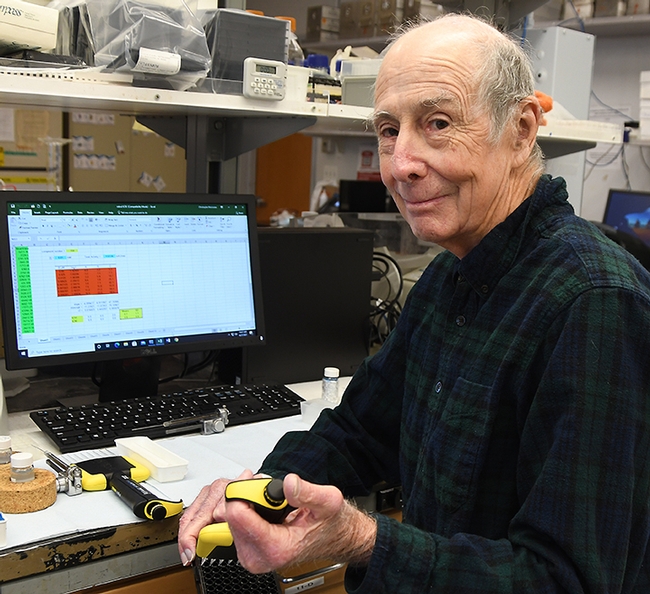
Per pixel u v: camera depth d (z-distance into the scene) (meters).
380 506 1.22
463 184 0.86
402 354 1.12
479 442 0.84
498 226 0.89
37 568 0.89
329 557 0.74
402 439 1.04
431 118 0.84
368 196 3.03
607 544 0.73
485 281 0.91
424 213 0.88
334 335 1.74
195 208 1.48
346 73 1.74
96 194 1.37
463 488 0.85
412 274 2.10
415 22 0.99
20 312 1.29
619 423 0.74
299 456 1.09
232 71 1.48
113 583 0.97
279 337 1.65
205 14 1.49
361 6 2.74
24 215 1.29
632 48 3.73
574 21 3.19
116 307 1.39
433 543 0.75
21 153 3.31
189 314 1.47
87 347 1.36
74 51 1.41
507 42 0.87
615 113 3.84
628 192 3.31
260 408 1.41
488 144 0.85
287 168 4.70
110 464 1.09
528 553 0.74
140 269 1.42
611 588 0.73
